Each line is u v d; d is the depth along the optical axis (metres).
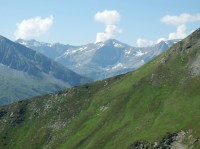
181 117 163.25
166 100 184.38
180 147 145.12
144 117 180.75
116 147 167.75
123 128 181.38
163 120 168.75
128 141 165.50
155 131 160.88
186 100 175.00
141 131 169.75
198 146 137.75
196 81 184.50
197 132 144.25
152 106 185.50
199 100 169.12
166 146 149.25
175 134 151.12
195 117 157.00
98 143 180.25
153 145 152.00
